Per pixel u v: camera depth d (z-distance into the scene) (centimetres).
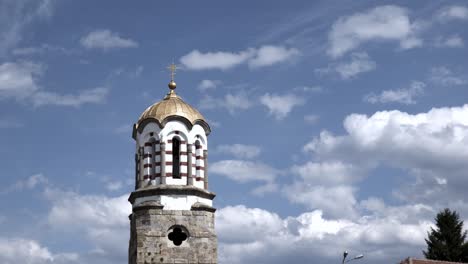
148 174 7050
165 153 7019
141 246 6725
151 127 7138
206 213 6950
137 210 6912
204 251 6819
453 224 12475
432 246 12394
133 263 6881
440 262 8300
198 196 6988
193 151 7125
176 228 6862
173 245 6806
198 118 7194
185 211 6894
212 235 6900
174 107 7194
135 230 6900
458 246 12312
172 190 6906
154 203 6850
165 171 6981
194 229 6862
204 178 7156
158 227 6812
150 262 6706
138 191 6969
